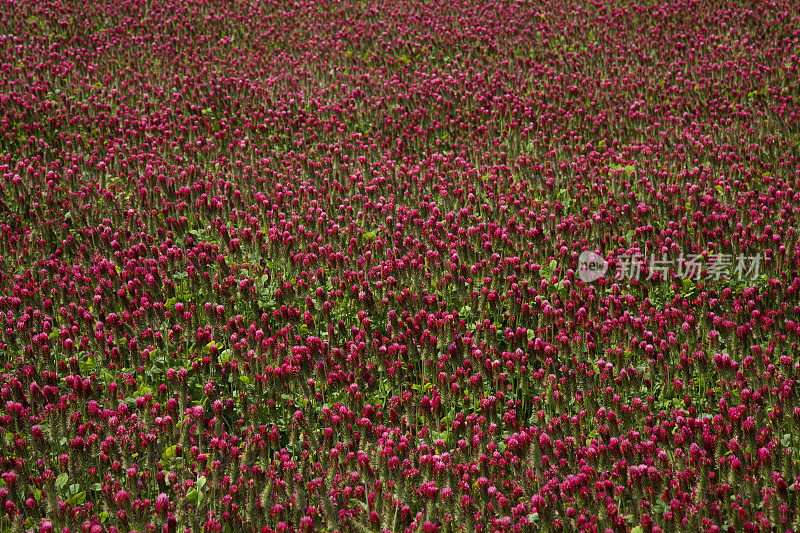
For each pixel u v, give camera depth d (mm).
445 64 16406
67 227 9062
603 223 8984
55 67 15375
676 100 13562
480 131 12609
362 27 18547
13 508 5027
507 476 5527
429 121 13227
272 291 8172
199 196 10078
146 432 5887
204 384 6516
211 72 15867
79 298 7789
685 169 10281
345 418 5977
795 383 6477
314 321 7598
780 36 17047
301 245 8711
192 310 7508
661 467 5395
